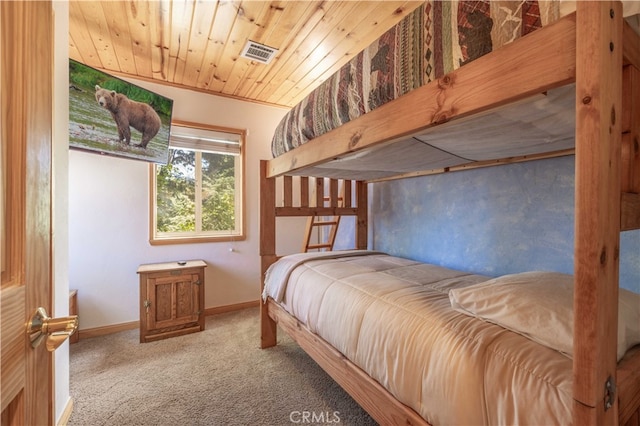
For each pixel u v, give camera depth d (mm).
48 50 614
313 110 1556
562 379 730
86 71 2104
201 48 2242
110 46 2207
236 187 3318
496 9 733
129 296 2727
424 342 1041
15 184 500
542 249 1648
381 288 1466
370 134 1159
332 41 2152
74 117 2074
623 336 800
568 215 1536
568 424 661
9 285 479
